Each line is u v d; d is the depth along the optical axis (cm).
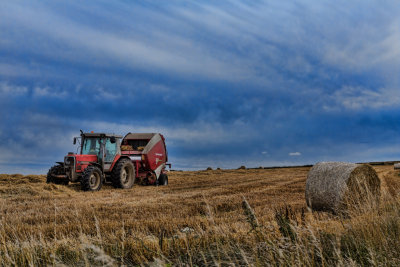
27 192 1273
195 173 3055
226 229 515
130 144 1952
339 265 327
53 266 407
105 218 799
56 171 1532
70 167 1477
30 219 798
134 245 491
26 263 433
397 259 363
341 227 501
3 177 1567
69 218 799
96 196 1259
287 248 375
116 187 1633
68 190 1394
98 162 1556
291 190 1375
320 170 867
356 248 399
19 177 1588
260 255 383
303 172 2941
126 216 825
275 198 1126
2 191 1261
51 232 631
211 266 388
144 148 1845
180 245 488
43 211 922
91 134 1566
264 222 590
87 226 659
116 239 521
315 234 447
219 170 3434
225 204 1005
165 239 515
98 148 1573
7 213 877
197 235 525
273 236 445
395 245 404
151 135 1919
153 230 638
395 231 455
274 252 368
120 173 1606
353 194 802
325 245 416
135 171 1800
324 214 783
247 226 583
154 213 866
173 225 656
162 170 1995
